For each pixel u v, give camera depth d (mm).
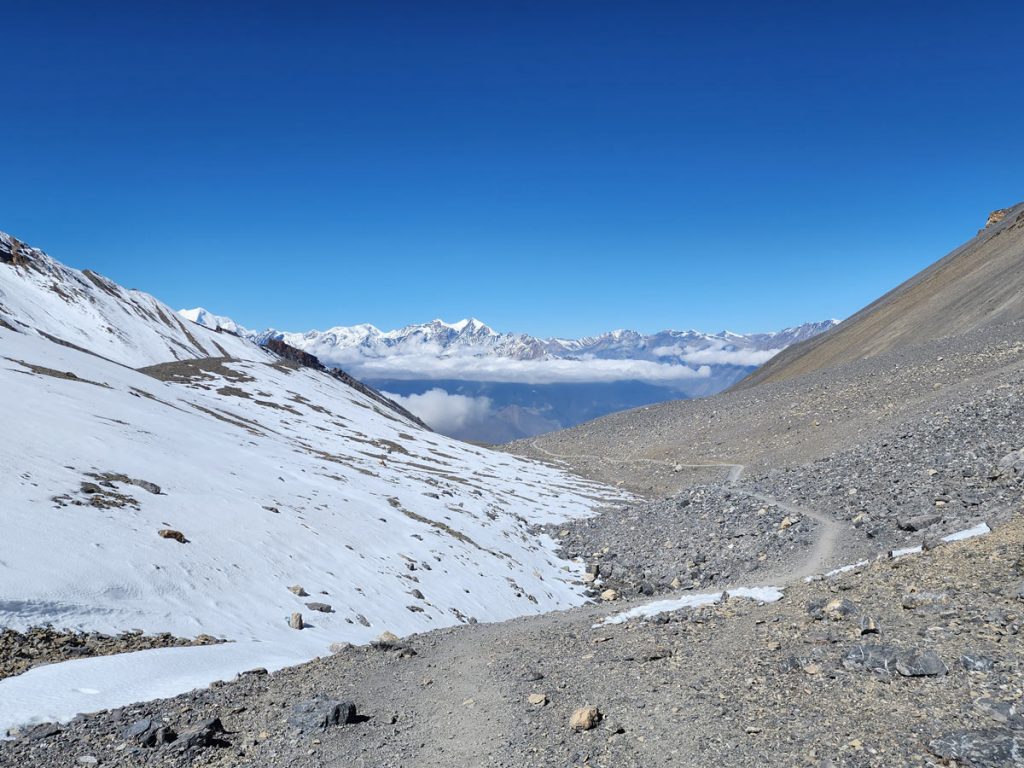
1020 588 12680
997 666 10008
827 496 37906
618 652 15633
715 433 79688
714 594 22719
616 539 46750
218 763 10391
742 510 41469
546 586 38062
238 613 21562
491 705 12680
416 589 29422
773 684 11398
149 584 20625
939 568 16047
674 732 10172
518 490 66125
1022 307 85562
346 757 10453
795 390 83688
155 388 62812
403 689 14508
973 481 30562
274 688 14633
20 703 12469
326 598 25109
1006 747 7777
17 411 31828
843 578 18516
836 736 9117
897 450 40125
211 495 30453
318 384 118125
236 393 91125
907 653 11008
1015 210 159625
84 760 10391
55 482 24875
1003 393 42781
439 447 87812
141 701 13383
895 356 82688
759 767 8680
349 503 38656
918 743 8500
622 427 98000
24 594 17219
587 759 9672
